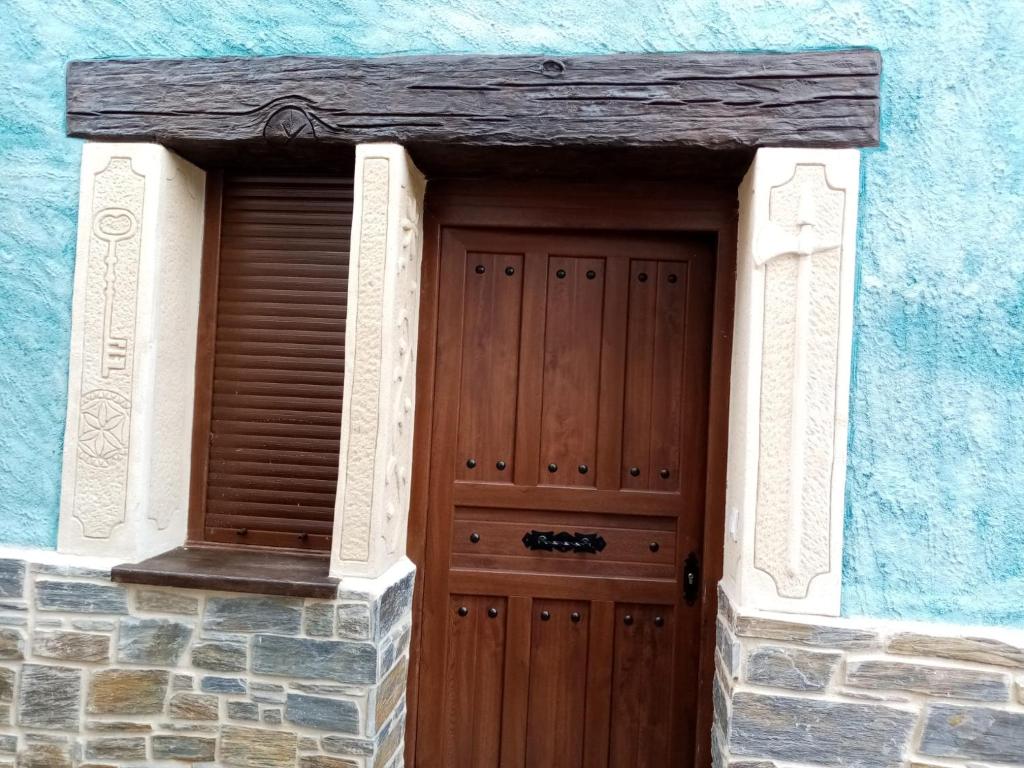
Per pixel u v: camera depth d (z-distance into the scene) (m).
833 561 1.95
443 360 2.41
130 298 2.16
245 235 2.40
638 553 2.38
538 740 2.39
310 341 2.37
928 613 1.95
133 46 2.17
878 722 1.93
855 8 1.98
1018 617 1.93
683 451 2.37
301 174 2.39
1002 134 1.95
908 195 1.97
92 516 2.16
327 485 2.35
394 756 2.24
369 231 2.08
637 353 2.39
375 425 2.07
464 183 2.37
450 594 2.40
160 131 2.14
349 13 2.12
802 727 1.95
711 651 2.28
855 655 1.94
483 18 2.08
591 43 2.05
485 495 2.40
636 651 2.38
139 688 2.11
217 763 2.09
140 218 2.16
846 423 1.96
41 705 2.13
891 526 1.96
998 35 1.95
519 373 2.40
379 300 2.07
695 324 2.37
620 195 2.33
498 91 2.06
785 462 1.97
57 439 2.19
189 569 2.10
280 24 2.13
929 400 1.96
